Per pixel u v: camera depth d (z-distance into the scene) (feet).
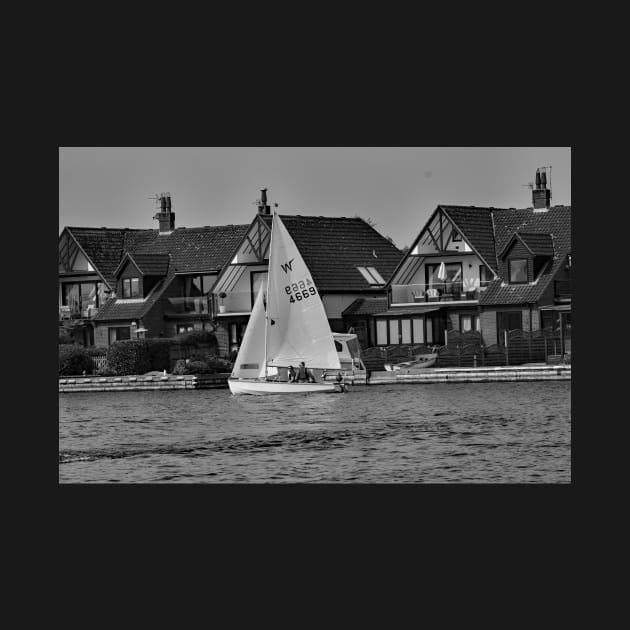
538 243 308.81
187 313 341.62
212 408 254.68
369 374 286.25
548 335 288.71
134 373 313.53
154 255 350.02
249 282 335.88
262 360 267.39
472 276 318.65
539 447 196.34
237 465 189.88
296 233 336.49
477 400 248.11
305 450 199.82
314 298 259.19
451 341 310.04
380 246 349.61
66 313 354.74
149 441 214.28
